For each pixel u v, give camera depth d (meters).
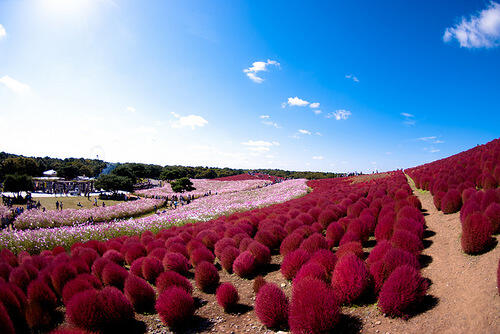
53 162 121.81
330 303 3.64
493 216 5.75
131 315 4.65
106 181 47.47
